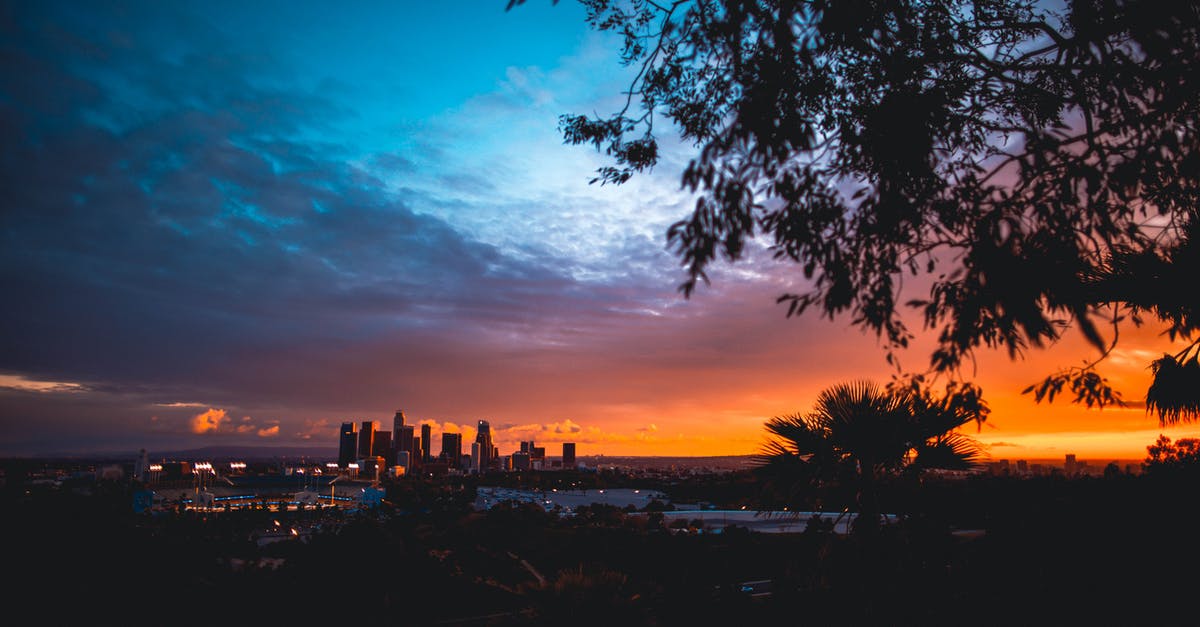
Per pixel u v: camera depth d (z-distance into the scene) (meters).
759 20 4.07
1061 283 3.37
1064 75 4.00
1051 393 3.75
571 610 7.64
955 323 3.45
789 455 6.80
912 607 5.75
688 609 6.61
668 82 5.45
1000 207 3.63
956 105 4.48
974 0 4.99
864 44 4.25
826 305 3.80
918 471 6.41
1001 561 6.07
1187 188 3.76
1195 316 4.41
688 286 3.44
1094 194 3.55
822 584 6.38
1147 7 3.39
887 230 3.70
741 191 3.47
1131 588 5.41
